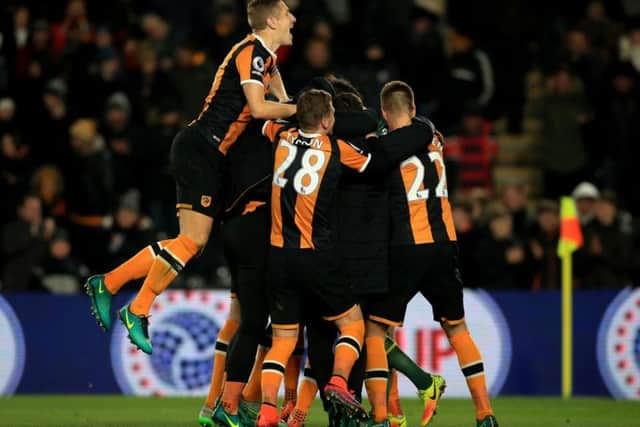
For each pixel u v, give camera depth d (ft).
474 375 101.09
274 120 100.78
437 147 101.35
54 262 154.10
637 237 163.84
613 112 180.65
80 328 145.07
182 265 99.81
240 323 100.48
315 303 97.60
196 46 175.01
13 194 162.09
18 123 170.71
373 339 100.12
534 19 198.80
